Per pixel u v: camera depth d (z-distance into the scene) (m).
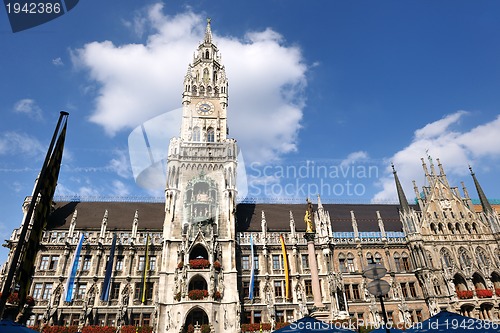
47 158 18.52
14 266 15.52
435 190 62.59
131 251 52.38
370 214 65.00
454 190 63.12
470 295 51.41
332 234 57.62
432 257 55.97
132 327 45.38
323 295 51.78
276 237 56.53
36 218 19.66
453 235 58.25
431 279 53.69
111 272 49.69
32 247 19.61
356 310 51.72
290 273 53.38
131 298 49.31
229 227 52.94
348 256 56.44
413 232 57.41
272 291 51.53
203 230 52.00
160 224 57.38
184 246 49.75
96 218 57.47
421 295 54.19
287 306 50.56
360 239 57.97
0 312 14.72
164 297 47.31
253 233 56.41
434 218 59.62
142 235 54.41
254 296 51.22
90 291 48.72
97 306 48.06
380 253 57.25
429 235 57.66
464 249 57.16
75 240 52.59
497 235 57.94
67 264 50.50
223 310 46.59
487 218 60.22
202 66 71.81
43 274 49.53
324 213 59.56
